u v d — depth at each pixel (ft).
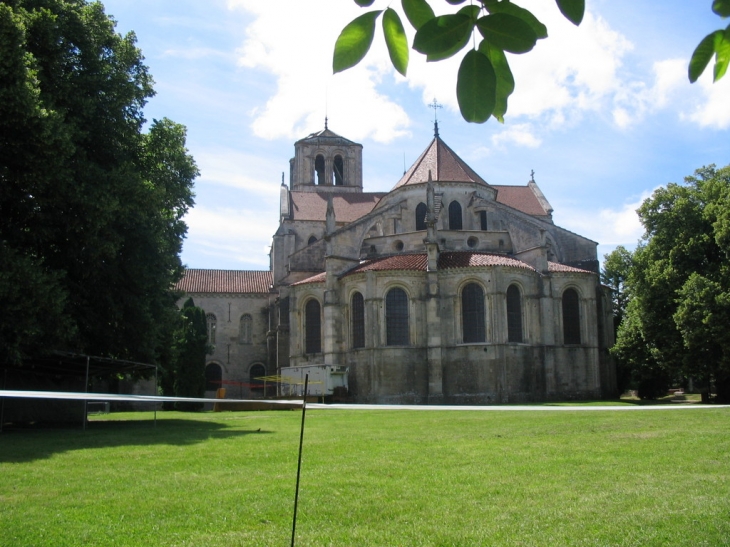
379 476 55.42
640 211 202.80
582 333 211.82
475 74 16.94
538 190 304.50
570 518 40.75
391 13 17.20
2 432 103.55
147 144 149.38
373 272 203.92
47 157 98.58
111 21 134.21
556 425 95.04
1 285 90.02
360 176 341.21
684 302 177.99
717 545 35.14
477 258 207.62
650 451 66.74
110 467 62.23
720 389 192.13
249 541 36.55
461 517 41.37
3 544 36.24
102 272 118.42
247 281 305.32
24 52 97.55
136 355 127.85
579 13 16.16
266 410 183.32
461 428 95.40
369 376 202.08
